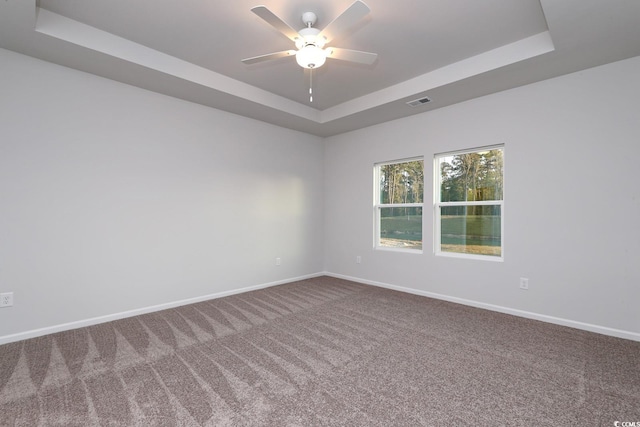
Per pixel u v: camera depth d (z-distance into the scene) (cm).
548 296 317
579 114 298
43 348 255
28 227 275
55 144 288
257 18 246
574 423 169
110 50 269
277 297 408
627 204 275
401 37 271
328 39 227
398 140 445
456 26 255
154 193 351
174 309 358
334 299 399
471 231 382
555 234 312
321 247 550
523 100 331
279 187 480
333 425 167
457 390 199
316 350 254
